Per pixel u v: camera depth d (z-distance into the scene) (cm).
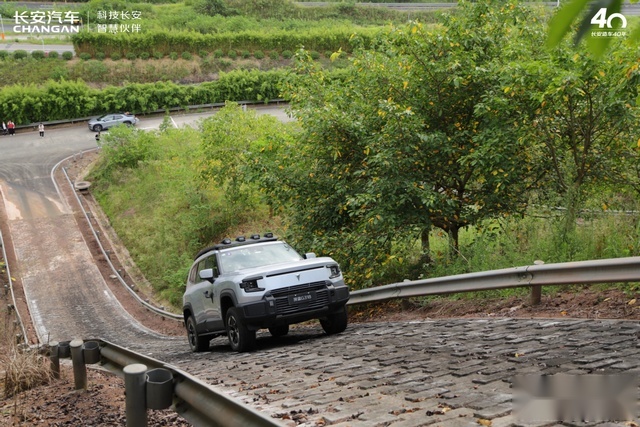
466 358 696
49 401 799
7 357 1034
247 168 1736
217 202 3697
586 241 1077
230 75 7400
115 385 906
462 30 1432
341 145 1550
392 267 1551
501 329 855
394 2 10750
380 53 1549
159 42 8025
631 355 601
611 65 1122
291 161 1683
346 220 1645
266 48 8431
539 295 978
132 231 4125
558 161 1366
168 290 3206
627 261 786
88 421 657
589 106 1245
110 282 3566
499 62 1417
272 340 1274
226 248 1224
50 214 4650
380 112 1347
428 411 490
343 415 514
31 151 5994
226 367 923
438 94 1438
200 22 9050
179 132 5284
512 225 1427
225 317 1133
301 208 1695
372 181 1423
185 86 7281
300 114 1588
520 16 1431
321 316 1101
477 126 1452
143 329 2744
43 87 6869
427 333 936
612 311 843
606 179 1339
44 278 3653
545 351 670
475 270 1244
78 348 820
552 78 1182
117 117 6519
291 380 720
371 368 727
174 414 632
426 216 1413
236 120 3441
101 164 5350
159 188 4456
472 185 1544
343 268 1579
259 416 304
